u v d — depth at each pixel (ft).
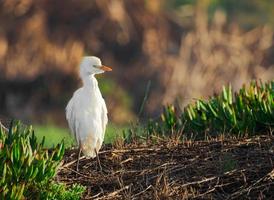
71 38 95.71
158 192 28.63
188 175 30.17
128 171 30.58
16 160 28.55
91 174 30.68
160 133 37.45
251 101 36.37
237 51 96.37
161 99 90.02
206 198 28.71
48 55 93.45
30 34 94.48
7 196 26.91
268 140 32.94
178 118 38.58
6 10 95.50
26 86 92.32
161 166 30.76
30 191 28.09
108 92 89.40
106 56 96.73
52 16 96.99
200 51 94.58
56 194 28.17
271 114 35.32
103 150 33.09
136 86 94.02
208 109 37.45
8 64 92.94
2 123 34.63
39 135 55.16
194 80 92.58
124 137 36.14
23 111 90.84
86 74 30.81
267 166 30.45
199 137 36.19
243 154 31.76
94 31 97.09
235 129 35.60
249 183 29.63
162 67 93.76
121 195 28.81
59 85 92.38
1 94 92.32
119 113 88.17
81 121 30.27
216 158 31.48
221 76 93.91
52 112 90.79
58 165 29.43
